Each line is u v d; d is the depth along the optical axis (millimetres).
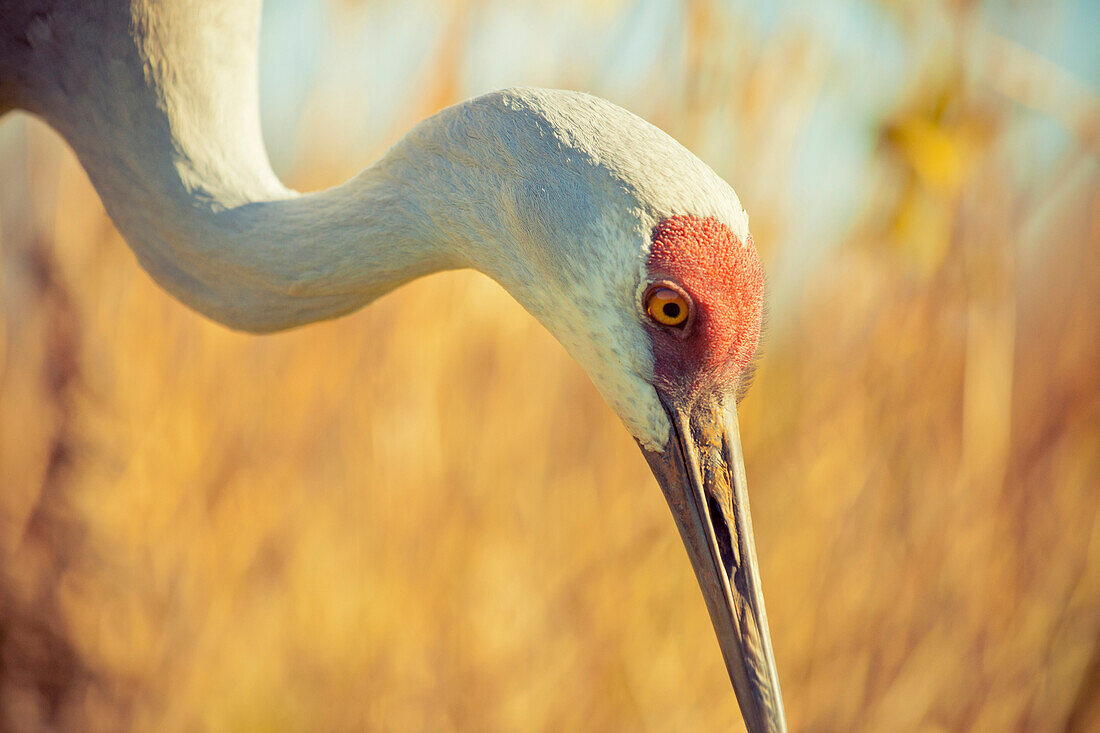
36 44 3957
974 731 6500
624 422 3600
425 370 6477
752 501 6605
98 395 6328
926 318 6672
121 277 6594
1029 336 7047
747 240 3279
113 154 3986
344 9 6715
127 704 6238
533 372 6633
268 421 6570
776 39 6320
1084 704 6633
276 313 3914
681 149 3260
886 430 6719
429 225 3602
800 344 6938
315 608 6258
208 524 6422
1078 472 6859
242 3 4078
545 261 3348
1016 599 6672
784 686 6355
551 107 3316
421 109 6547
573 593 6340
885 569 6578
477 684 6121
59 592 6316
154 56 3848
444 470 6406
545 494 6480
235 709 6176
